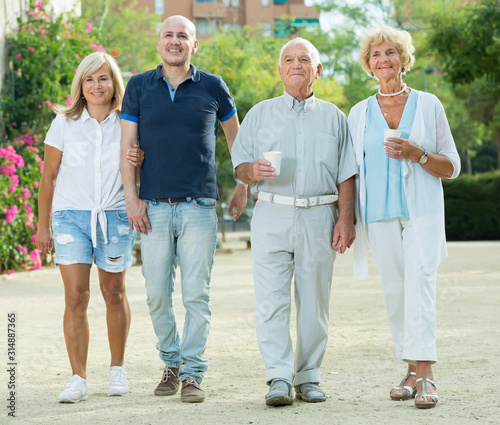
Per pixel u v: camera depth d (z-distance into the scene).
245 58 24.39
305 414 4.02
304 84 4.48
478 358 5.61
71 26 16.33
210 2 56.19
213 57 24.42
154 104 4.59
